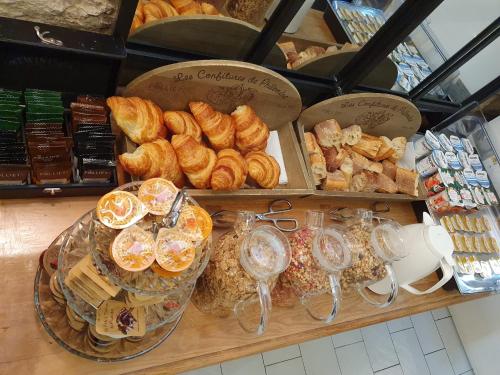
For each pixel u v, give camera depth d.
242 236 0.78
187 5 1.04
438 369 1.90
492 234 1.43
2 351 0.65
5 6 0.76
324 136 1.13
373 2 1.83
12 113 0.73
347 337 1.75
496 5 1.74
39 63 0.78
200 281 0.80
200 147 0.88
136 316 0.65
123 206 0.60
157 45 0.93
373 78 1.29
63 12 0.81
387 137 1.29
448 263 0.99
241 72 0.89
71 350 0.67
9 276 0.71
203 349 0.80
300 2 0.89
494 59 1.75
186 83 0.89
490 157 1.56
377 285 1.06
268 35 0.98
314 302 0.97
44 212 0.78
